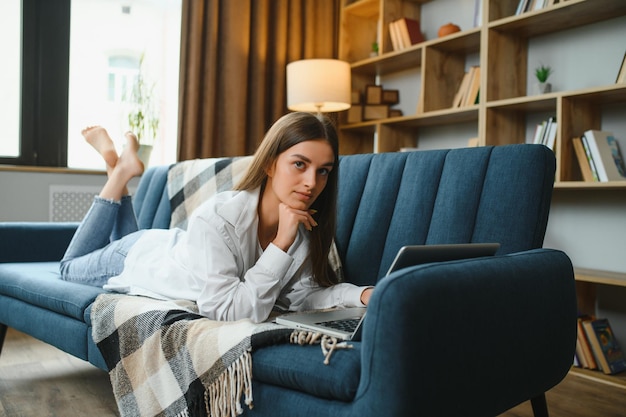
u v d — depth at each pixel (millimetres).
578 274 2463
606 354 2367
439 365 940
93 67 3422
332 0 3947
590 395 2084
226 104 3514
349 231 1688
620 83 2354
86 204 3258
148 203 2461
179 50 3600
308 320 1201
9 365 2250
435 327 935
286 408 1012
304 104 3520
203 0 3443
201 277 1325
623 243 2627
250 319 1220
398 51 3365
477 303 1018
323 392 965
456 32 3246
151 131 3518
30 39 3242
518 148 1421
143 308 1329
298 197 1287
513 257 1184
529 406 1905
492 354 1053
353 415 923
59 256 2408
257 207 1384
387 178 1647
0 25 3195
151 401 1227
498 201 1403
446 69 3322
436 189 1534
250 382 1032
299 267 1465
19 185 3088
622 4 2516
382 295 909
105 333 1400
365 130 3920
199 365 1120
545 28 2877
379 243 1603
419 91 3686
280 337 1061
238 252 1344
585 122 2652
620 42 2682
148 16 3555
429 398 924
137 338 1294
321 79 3254
